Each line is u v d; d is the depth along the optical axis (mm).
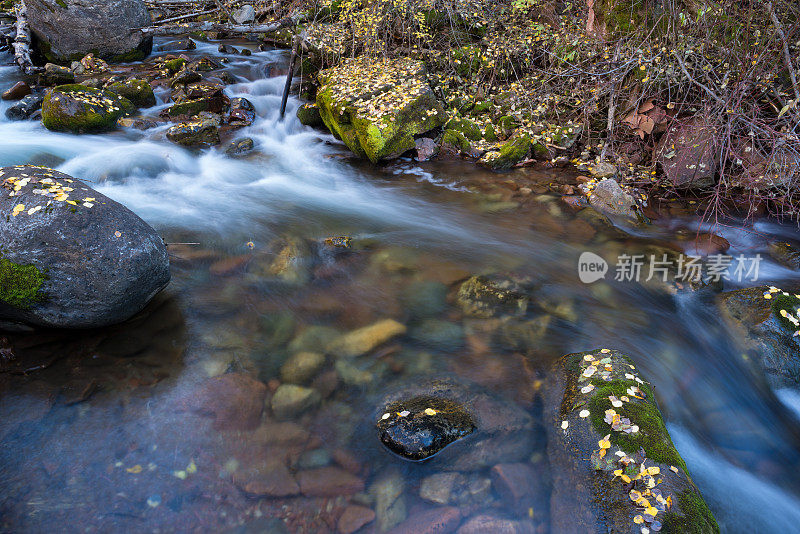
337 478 2963
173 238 5445
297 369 3744
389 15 9188
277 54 12156
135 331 4012
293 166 7707
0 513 2682
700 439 3438
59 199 3648
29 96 8734
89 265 3598
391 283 4844
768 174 5750
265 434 3221
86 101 8031
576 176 7102
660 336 4262
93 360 3699
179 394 3471
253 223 5938
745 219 6043
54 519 2670
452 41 9438
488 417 3363
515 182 7020
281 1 12820
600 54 7125
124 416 3285
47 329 3895
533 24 8320
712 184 6254
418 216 6277
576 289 4832
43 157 6980
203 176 7199
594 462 2885
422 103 7633
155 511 2736
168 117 8812
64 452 3035
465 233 5863
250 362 3793
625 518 2553
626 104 6969
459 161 7766
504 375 3742
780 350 3908
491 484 2938
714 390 3830
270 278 4848
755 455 3363
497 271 5070
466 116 8578
